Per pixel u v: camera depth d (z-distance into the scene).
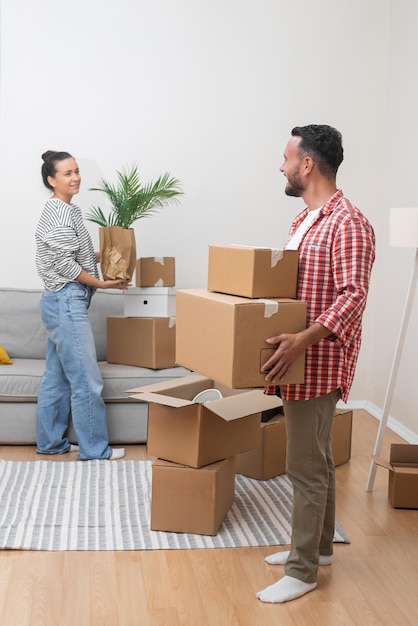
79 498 3.22
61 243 3.70
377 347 4.95
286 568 2.44
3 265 4.64
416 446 3.31
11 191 4.61
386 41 4.85
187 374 4.02
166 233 4.77
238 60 4.73
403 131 4.53
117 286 3.85
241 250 2.24
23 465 3.64
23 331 4.37
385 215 4.84
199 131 4.74
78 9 4.57
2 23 4.51
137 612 2.29
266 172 4.82
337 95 4.84
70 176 3.80
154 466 2.87
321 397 2.30
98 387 3.81
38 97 4.58
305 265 2.29
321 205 2.37
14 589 2.41
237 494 3.30
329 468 2.52
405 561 2.68
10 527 2.88
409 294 3.34
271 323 2.14
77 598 2.37
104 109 4.64
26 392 3.91
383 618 2.27
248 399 3.03
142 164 4.71
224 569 2.59
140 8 4.62
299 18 4.77
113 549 2.72
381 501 3.29
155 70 4.67
